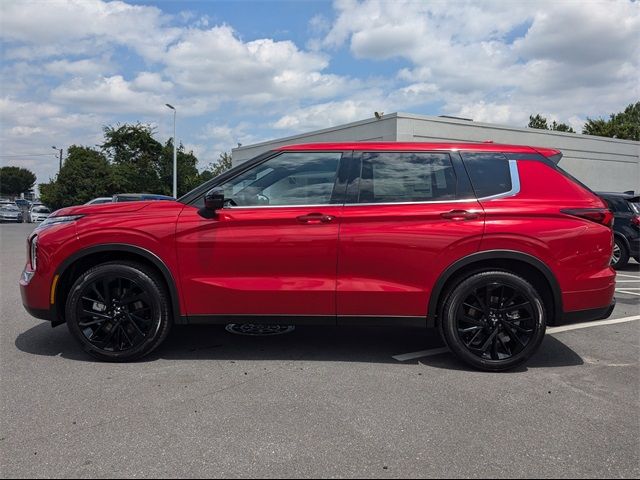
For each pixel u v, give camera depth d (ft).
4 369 13.76
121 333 14.30
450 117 71.31
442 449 9.54
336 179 14.16
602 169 88.43
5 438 9.87
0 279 30.22
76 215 14.42
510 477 8.64
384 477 8.61
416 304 13.76
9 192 354.13
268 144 95.35
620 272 34.99
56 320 14.56
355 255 13.71
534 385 12.87
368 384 12.80
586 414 11.13
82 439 9.83
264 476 8.60
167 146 150.10
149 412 11.05
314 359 14.80
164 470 8.76
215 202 13.34
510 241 13.52
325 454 9.32
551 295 13.82
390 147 14.42
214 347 15.89
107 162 143.95
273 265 13.85
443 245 13.56
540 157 14.43
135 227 13.93
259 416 10.87
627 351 15.93
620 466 9.02
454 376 13.48
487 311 13.83
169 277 13.97
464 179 14.05
